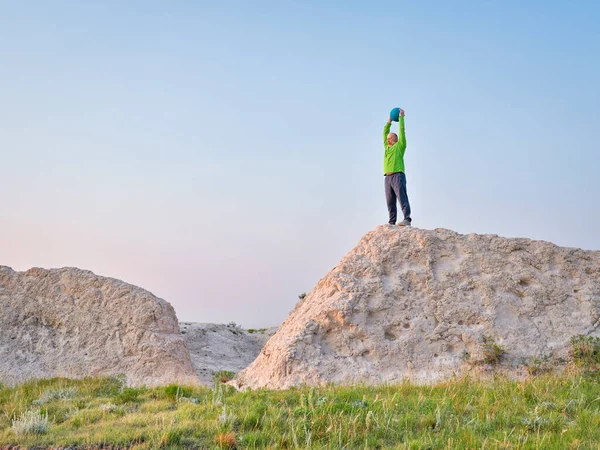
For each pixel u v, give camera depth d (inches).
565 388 400.5
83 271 631.8
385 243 564.1
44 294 616.4
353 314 511.2
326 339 507.2
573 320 520.1
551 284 543.5
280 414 322.3
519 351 494.3
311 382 469.1
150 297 604.7
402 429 309.9
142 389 419.8
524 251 568.4
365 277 542.9
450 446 276.1
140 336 576.1
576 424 313.9
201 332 817.5
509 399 362.9
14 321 602.2
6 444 287.9
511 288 539.5
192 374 567.5
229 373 595.8
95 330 587.5
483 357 488.1
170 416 323.9
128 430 301.3
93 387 450.0
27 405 375.2
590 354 480.7
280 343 506.3
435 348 499.5
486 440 278.5
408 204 595.5
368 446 285.1
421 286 536.7
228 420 308.7
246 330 933.2
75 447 281.7
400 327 514.3
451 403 352.8
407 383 429.4
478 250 562.6
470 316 517.0
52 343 585.0
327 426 304.8
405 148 598.5
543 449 274.5
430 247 558.3
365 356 496.4
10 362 562.6
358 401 346.6
